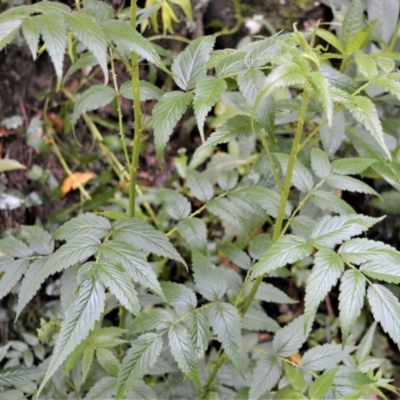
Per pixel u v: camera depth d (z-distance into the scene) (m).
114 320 1.90
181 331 1.09
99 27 0.83
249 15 2.30
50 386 1.35
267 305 2.30
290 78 0.82
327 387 1.05
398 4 1.94
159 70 2.31
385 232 2.21
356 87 1.02
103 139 2.29
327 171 1.24
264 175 1.53
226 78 1.06
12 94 2.20
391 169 1.60
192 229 1.29
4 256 1.19
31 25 0.78
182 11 2.22
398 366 2.16
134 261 0.94
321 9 2.28
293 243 0.98
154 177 2.39
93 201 2.19
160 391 1.38
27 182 2.23
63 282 1.16
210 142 1.04
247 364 1.44
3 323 2.08
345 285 0.90
